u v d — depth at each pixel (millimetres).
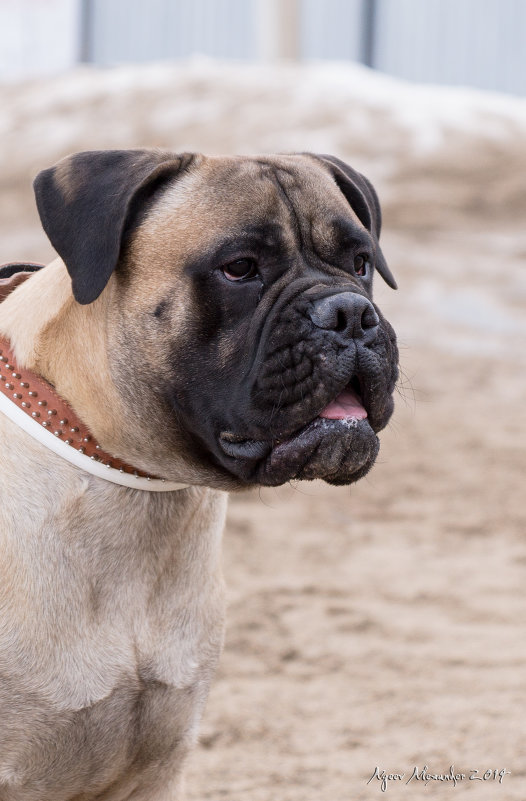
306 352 4684
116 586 5172
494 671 8703
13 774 5082
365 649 9211
